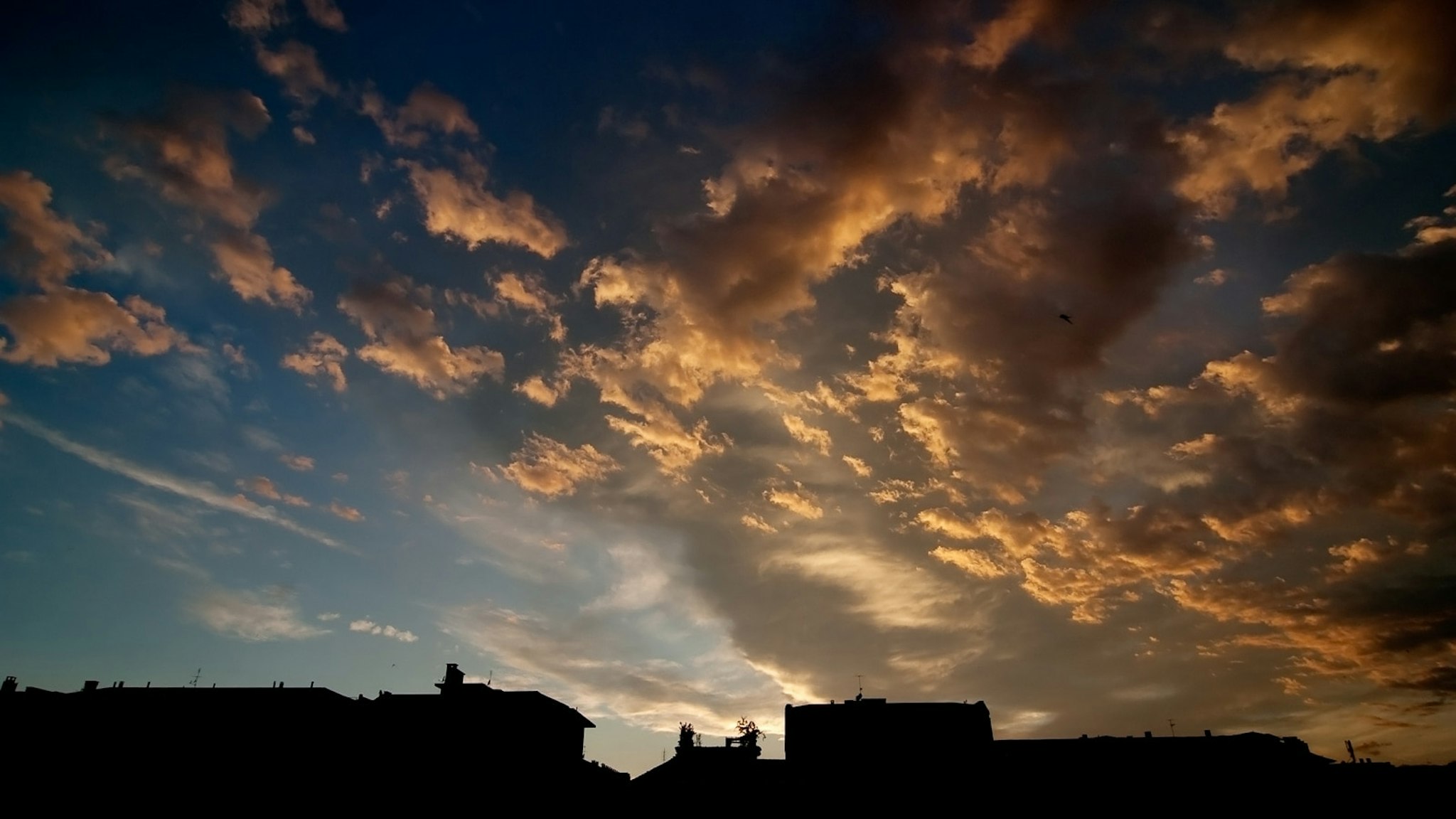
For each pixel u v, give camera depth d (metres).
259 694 37.19
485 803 37.03
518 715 39.81
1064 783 37.66
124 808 33.50
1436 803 35.06
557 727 41.88
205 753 35.16
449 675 41.94
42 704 36.03
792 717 41.69
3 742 34.53
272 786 34.84
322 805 35.22
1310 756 38.16
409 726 38.84
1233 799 36.25
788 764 39.91
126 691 37.09
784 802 38.00
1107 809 36.53
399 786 36.78
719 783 39.72
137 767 34.53
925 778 37.94
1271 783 36.53
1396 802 35.53
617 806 39.97
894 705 41.16
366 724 38.59
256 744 35.66
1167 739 39.31
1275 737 38.94
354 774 36.47
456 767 37.66
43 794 33.47
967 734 39.53
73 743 34.94
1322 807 35.69
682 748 44.44
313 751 36.03
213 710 36.41
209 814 33.78
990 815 36.66
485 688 40.78
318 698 37.44
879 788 37.81
